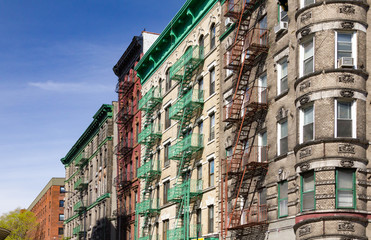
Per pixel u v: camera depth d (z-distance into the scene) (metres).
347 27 30.16
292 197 31.78
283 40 34.91
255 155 36.91
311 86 30.42
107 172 78.62
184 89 51.31
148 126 59.34
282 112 34.00
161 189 55.28
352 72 29.77
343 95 29.50
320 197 28.92
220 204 41.91
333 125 29.42
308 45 31.66
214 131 45.00
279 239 32.84
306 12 31.48
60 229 129.25
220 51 44.72
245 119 38.31
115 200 76.81
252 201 36.81
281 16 36.00
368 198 28.95
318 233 28.55
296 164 30.81
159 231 54.53
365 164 29.28
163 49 58.22
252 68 38.81
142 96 63.66
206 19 48.00
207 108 46.47
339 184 28.97
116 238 70.81
